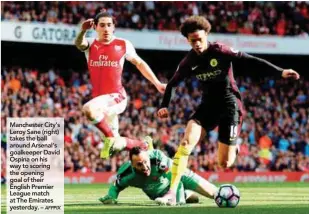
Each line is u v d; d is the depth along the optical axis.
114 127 9.52
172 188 8.95
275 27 27.62
